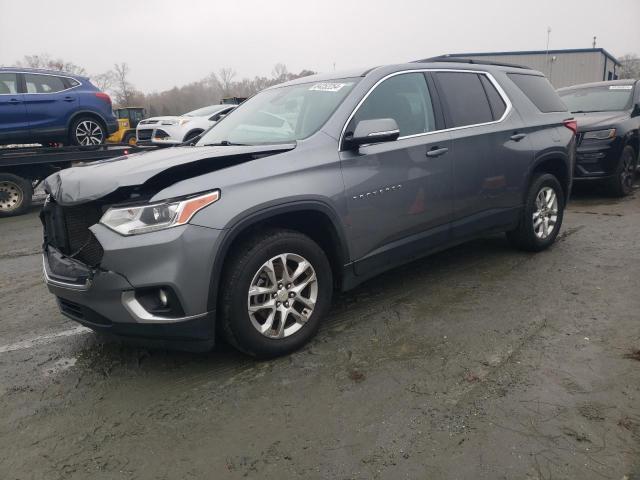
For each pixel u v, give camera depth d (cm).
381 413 269
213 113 1452
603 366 303
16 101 970
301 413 272
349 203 348
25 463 245
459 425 255
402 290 441
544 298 409
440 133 415
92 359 345
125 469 238
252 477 228
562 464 225
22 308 452
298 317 335
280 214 318
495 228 477
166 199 279
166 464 240
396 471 227
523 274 467
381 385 295
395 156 377
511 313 383
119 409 285
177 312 286
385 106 388
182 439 257
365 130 342
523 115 494
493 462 229
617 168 792
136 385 309
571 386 283
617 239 568
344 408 275
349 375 307
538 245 520
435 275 475
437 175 406
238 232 297
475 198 443
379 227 371
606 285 429
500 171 462
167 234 278
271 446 248
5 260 619
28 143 1002
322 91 396
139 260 277
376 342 347
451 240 436
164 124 1397
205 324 294
